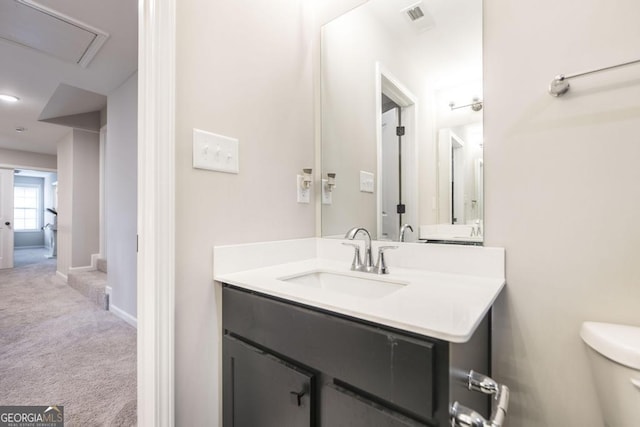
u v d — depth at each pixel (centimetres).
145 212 87
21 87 270
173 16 88
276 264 121
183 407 90
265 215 118
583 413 82
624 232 78
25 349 203
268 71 120
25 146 488
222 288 99
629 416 64
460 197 105
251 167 112
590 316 81
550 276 87
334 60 139
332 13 140
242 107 109
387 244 121
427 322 57
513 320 92
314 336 71
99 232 407
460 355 59
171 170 87
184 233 91
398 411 58
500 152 95
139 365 88
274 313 80
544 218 88
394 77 123
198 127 95
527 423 90
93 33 190
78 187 391
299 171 135
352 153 135
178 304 89
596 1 81
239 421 91
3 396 150
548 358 87
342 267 120
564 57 85
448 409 52
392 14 123
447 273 105
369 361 61
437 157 111
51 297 328
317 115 144
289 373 75
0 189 507
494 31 97
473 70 102
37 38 196
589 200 82
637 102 76
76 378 167
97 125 391
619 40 79
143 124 88
